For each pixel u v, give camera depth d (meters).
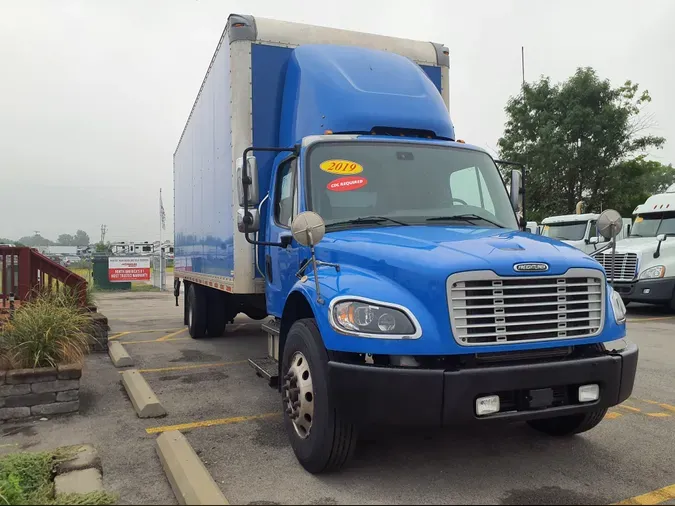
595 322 4.08
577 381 3.89
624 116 27.33
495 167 5.92
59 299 8.12
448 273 3.72
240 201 5.30
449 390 3.60
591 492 3.96
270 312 6.14
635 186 28.47
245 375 7.64
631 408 6.07
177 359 8.79
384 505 3.74
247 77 6.62
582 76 27.73
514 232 4.86
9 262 8.49
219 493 3.63
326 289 4.13
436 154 5.65
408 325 3.71
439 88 7.54
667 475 4.25
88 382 7.16
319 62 6.18
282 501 3.80
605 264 15.19
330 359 4.00
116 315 16.09
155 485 4.06
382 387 3.67
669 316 14.49
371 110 5.78
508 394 3.84
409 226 4.99
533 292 3.91
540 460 4.55
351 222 5.05
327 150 5.39
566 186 28.77
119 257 28.34
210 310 10.63
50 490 3.87
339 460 4.08
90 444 4.89
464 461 4.52
